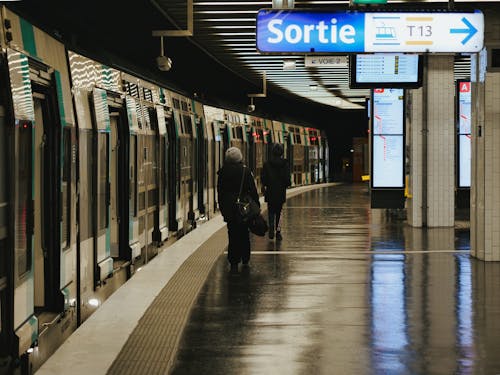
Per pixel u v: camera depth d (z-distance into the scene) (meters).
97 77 9.48
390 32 11.36
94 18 16.31
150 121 13.69
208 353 6.55
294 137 41.91
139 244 11.83
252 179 11.48
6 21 5.81
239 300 8.88
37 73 6.77
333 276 10.59
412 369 6.07
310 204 26.75
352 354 6.52
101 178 9.60
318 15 11.36
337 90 34.44
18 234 5.96
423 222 17.73
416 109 17.59
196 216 19.08
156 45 21.12
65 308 7.50
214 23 17.42
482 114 11.99
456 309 8.35
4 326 5.64
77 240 8.23
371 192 20.67
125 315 8.46
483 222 12.01
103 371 6.10
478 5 13.91
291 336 7.15
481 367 6.13
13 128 5.67
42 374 6.02
